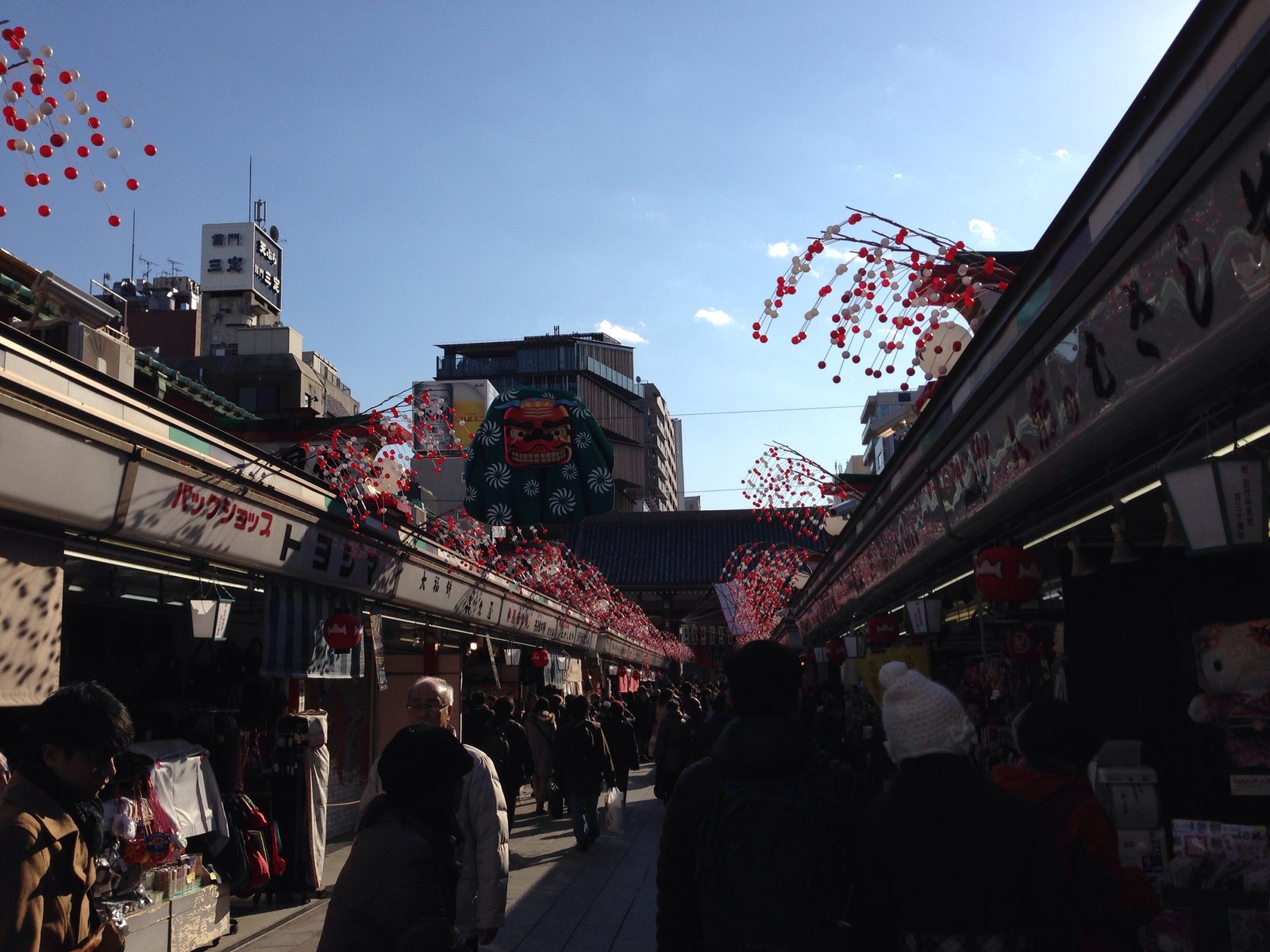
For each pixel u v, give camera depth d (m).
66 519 5.77
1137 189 3.67
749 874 2.92
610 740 15.17
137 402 6.30
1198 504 3.72
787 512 16.50
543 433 13.09
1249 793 5.84
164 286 39.09
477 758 4.86
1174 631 6.52
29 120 4.76
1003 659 9.37
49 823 3.16
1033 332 5.03
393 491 11.28
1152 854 5.14
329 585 9.64
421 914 2.88
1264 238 3.04
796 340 7.15
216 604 7.73
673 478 98.31
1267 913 4.54
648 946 7.54
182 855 7.21
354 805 13.70
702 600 49.06
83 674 8.54
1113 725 6.48
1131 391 4.16
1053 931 2.79
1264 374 3.75
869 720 15.25
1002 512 6.45
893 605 13.44
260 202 44.66
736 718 3.22
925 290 7.14
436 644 14.58
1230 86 2.99
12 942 2.93
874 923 2.91
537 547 20.67
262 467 7.82
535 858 11.55
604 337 80.88
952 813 2.83
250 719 10.00
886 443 63.88
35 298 8.20
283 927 8.11
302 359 35.16
